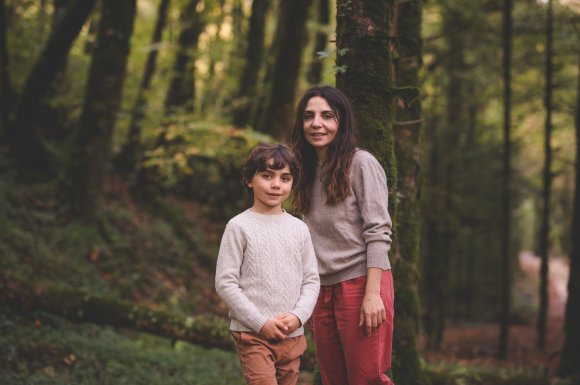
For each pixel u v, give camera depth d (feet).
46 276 23.73
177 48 41.16
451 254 55.21
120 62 30.07
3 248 23.21
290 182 8.85
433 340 36.83
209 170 44.34
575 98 35.73
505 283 33.81
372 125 10.70
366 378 9.05
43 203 28.89
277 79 30.91
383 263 8.84
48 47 29.35
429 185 39.88
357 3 10.85
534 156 54.39
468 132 45.55
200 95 51.65
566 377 21.95
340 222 9.24
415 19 14.76
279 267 8.64
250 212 8.95
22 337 16.84
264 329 8.25
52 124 37.65
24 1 31.81
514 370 18.92
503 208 34.06
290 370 8.77
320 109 9.32
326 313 9.60
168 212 40.22
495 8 34.81
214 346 17.79
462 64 38.93
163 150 30.22
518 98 36.47
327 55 10.87
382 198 9.06
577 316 22.91
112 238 30.68
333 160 9.25
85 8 28.27
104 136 29.99
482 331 48.06
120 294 26.91
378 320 8.79
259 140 28.35
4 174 29.76
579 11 30.09
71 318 17.60
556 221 76.69
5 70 29.50
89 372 16.16
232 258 8.63
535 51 35.40
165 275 32.40
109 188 38.73
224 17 47.29
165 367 18.76
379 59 10.84
